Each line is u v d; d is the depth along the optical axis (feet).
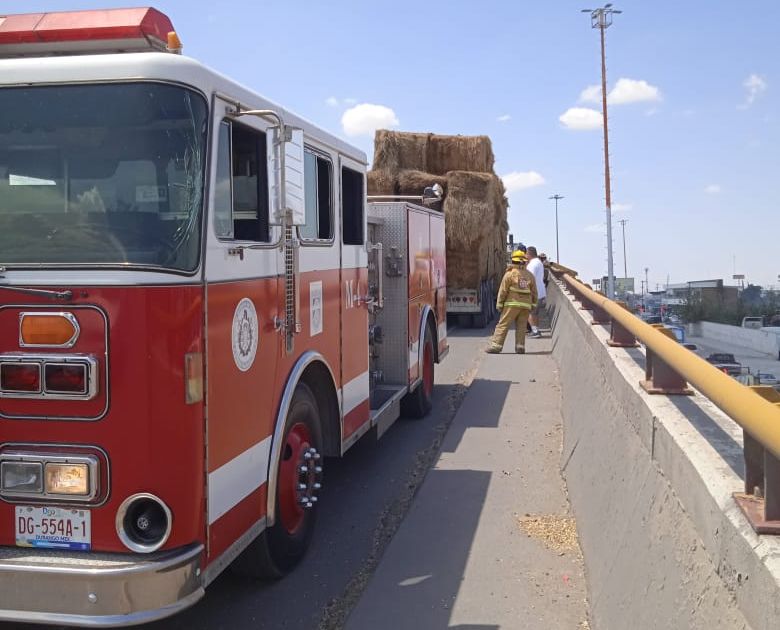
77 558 10.78
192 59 11.60
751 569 6.60
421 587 15.07
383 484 22.25
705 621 7.49
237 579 15.93
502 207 72.33
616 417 15.02
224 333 12.27
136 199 11.12
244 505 13.14
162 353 10.80
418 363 28.84
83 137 11.29
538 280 56.80
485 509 19.57
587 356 23.00
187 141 11.32
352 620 13.76
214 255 11.88
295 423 16.25
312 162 17.30
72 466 10.80
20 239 11.18
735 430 10.05
